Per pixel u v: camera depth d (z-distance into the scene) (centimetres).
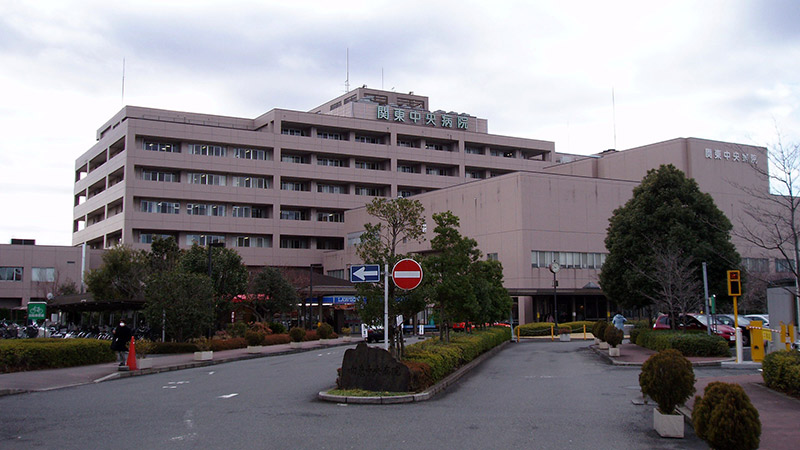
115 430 1148
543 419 1254
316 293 5997
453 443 1034
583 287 6147
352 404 1462
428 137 8662
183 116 8056
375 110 8838
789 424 1148
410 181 8469
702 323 3106
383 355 1594
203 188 7469
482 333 3322
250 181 7806
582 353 3155
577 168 7756
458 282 2552
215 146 7650
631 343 3556
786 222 2272
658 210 3200
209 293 3531
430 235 6906
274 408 1402
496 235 6325
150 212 7194
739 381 1669
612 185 6594
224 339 3847
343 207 8200
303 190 8162
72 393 1728
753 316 3412
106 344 2684
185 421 1238
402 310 1797
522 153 9538
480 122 9519
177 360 2900
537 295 6025
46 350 2375
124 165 7144
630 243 3312
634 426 1184
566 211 6306
